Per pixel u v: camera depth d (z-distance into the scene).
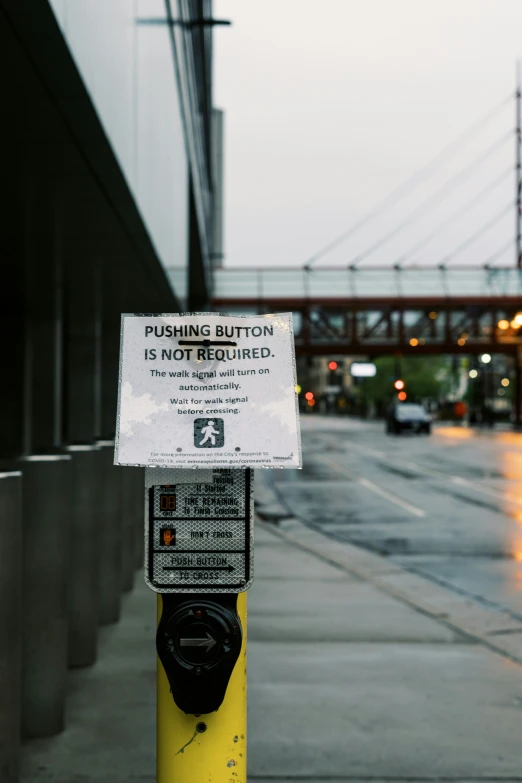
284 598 7.93
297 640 6.40
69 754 4.18
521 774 3.97
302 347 63.41
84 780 3.87
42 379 12.88
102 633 6.68
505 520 14.55
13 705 3.40
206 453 2.24
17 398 12.17
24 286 9.88
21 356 12.28
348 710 4.86
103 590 7.00
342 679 5.44
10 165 5.01
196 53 13.66
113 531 7.05
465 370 97.62
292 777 3.92
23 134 4.42
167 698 2.35
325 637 6.50
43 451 5.65
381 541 12.19
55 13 3.01
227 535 2.26
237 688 2.35
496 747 4.31
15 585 3.38
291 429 2.24
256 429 2.25
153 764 4.06
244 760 2.36
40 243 7.35
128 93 5.32
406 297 63.38
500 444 38.38
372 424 75.12
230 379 2.27
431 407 106.81
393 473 23.92
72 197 5.73
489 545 11.84
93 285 9.84
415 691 5.20
